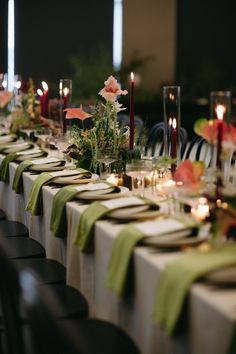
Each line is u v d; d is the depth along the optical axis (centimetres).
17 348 214
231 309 192
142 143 429
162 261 237
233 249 229
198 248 238
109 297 282
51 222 354
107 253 280
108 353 244
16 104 652
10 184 498
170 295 216
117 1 1424
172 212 303
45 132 578
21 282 194
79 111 410
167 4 1447
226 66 1461
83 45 1409
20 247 396
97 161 406
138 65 1423
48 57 1384
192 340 212
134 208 306
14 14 1350
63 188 358
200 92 1417
